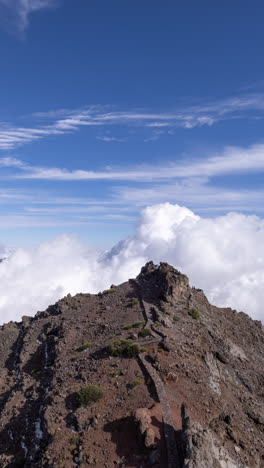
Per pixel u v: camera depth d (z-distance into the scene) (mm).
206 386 64438
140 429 49719
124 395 58656
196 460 43875
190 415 54531
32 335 100938
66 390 63938
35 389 73188
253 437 57562
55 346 84688
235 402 66062
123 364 67250
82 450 49781
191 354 72812
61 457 49844
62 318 102938
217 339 89312
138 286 105875
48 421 56875
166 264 108438
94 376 66062
